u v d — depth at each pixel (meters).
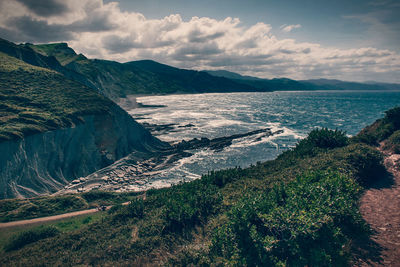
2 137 46.53
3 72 70.88
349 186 12.70
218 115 155.38
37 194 48.12
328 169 16.28
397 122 30.06
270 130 103.12
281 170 23.80
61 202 38.72
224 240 11.03
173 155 72.19
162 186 51.56
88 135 64.94
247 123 123.50
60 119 60.94
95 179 56.31
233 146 79.69
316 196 11.56
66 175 56.47
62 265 14.24
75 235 19.20
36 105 63.53
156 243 14.60
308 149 27.03
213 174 26.88
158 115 156.50
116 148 69.31
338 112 169.88
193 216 17.39
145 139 81.56
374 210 11.83
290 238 9.38
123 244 15.06
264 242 9.52
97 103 74.12
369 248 8.95
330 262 8.27
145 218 20.27
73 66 185.50
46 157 53.72
